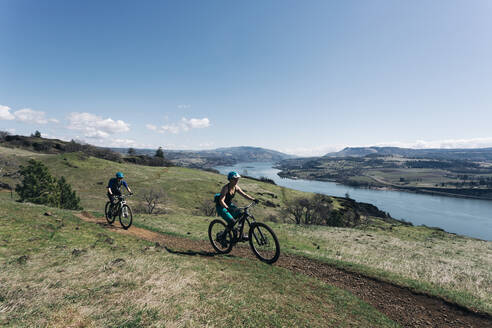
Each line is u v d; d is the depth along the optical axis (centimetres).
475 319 538
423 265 1214
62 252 583
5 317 289
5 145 14150
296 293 536
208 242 991
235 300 432
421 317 540
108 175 9544
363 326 448
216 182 11256
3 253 521
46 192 4256
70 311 317
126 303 357
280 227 2361
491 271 1292
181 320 330
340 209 8319
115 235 865
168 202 8000
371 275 743
